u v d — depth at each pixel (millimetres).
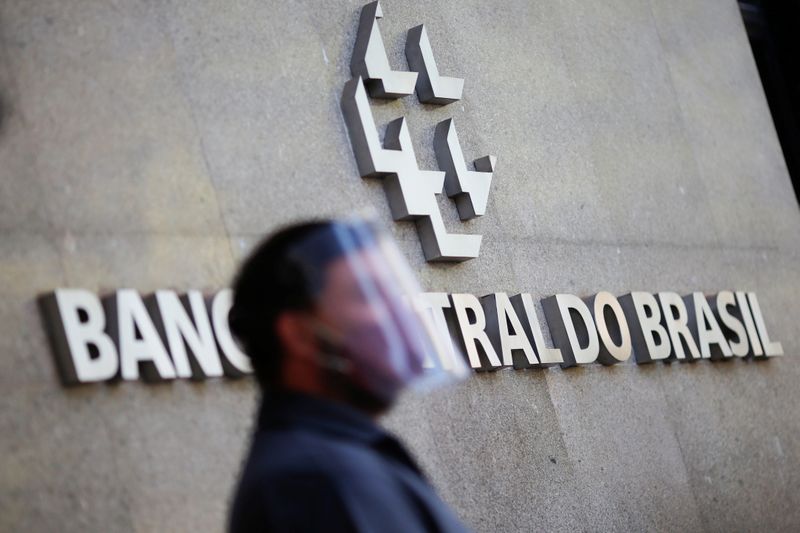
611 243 8906
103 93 5832
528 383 7668
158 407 5555
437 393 7004
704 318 9359
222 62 6473
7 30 5551
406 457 2977
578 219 8680
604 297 8406
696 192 9961
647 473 8359
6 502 4930
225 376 5859
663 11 10461
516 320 7609
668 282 9336
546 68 8906
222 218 6172
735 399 9469
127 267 5660
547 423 7684
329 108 7000
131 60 6012
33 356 5180
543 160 8570
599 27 9625
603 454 8047
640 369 8680
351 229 3113
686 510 8570
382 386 2992
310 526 2715
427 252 7305
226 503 5672
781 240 10734
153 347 5508
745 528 9047
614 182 9148
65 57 5730
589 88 9250
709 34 10891
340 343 2965
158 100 6074
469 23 8398
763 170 10859
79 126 5680
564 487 7625
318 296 2980
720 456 9086
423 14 8062
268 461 2834
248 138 6457
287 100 6758
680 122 10102
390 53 7715
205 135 6250
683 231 9680
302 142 6758
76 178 5594
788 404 9992
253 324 3029
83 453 5223
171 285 5824
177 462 5551
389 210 7180
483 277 7695
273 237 3109
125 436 5395
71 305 5258
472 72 8273
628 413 8398
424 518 2809
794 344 10367
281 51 6832
